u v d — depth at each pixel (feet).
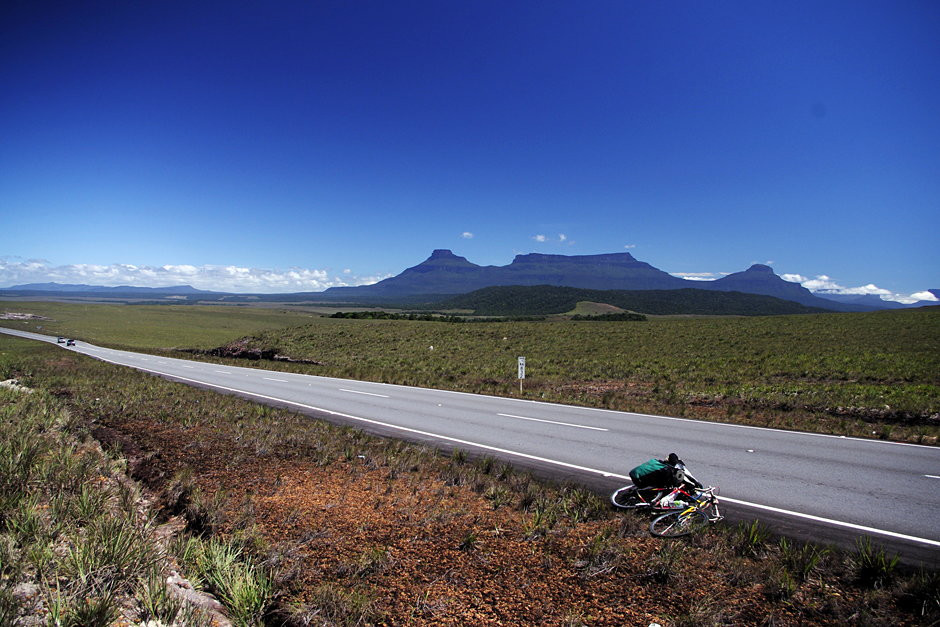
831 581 15.29
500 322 185.37
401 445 33.47
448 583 14.98
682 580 15.19
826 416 46.85
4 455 22.76
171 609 12.24
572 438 37.65
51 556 14.17
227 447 31.45
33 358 118.21
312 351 136.36
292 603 13.71
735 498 23.65
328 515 20.38
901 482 26.21
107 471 24.79
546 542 17.89
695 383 67.97
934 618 13.01
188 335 298.56
